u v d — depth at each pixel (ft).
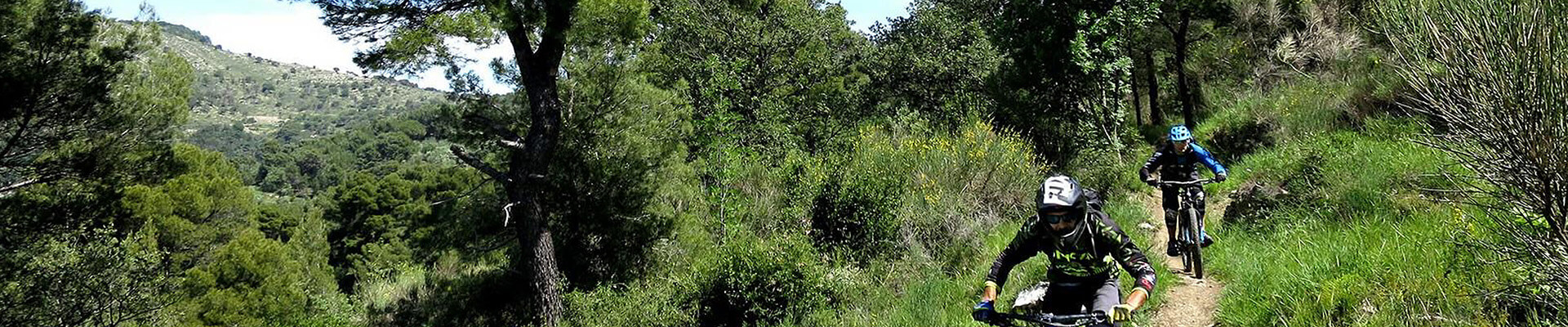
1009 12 48.49
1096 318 12.47
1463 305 16.85
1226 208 32.91
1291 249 23.02
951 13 85.40
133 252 61.93
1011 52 48.67
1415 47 13.26
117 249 57.31
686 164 56.95
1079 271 13.55
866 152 44.37
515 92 55.88
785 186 46.73
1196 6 55.67
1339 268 20.40
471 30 39.32
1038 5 46.06
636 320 39.45
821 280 32.12
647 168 55.06
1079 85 46.11
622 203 54.19
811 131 77.00
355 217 205.77
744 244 35.14
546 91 47.88
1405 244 20.26
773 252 33.40
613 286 50.88
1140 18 45.62
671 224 53.47
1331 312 18.22
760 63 79.41
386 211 206.39
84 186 52.21
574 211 54.70
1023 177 38.63
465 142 56.95
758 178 50.06
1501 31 12.09
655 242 53.47
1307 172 29.94
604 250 54.54
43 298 51.57
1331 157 29.76
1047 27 45.60
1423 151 25.58
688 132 58.18
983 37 77.25
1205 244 23.22
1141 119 66.13
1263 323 19.07
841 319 30.07
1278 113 41.37
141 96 51.37
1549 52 11.86
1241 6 52.06
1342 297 18.48
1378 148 28.66
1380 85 34.71
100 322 55.42
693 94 71.31
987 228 34.55
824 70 85.35
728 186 50.60
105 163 51.60
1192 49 58.95
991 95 53.21
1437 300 17.39
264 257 97.96
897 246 35.04
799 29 80.84
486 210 58.54
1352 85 37.09
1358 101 35.70
